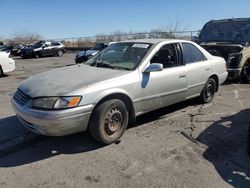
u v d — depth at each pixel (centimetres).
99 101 439
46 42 2816
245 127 547
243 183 363
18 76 1275
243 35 1016
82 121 423
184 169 393
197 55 639
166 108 656
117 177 372
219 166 403
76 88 424
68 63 2042
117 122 468
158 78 522
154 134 510
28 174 379
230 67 949
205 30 1108
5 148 455
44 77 484
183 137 498
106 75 471
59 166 399
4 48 3047
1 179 367
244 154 440
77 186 352
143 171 387
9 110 651
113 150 446
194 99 691
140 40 580
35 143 473
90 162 410
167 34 2503
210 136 504
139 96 494
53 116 400
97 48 1806
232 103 711
